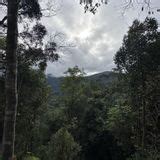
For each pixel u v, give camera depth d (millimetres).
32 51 19938
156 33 30891
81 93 62188
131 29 31484
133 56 31344
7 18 10352
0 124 28141
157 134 32438
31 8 14398
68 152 46844
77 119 65688
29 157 37000
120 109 37500
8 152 9938
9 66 10219
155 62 30828
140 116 33469
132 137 34531
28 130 36125
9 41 10273
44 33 19703
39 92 34094
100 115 65188
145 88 31938
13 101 10148
